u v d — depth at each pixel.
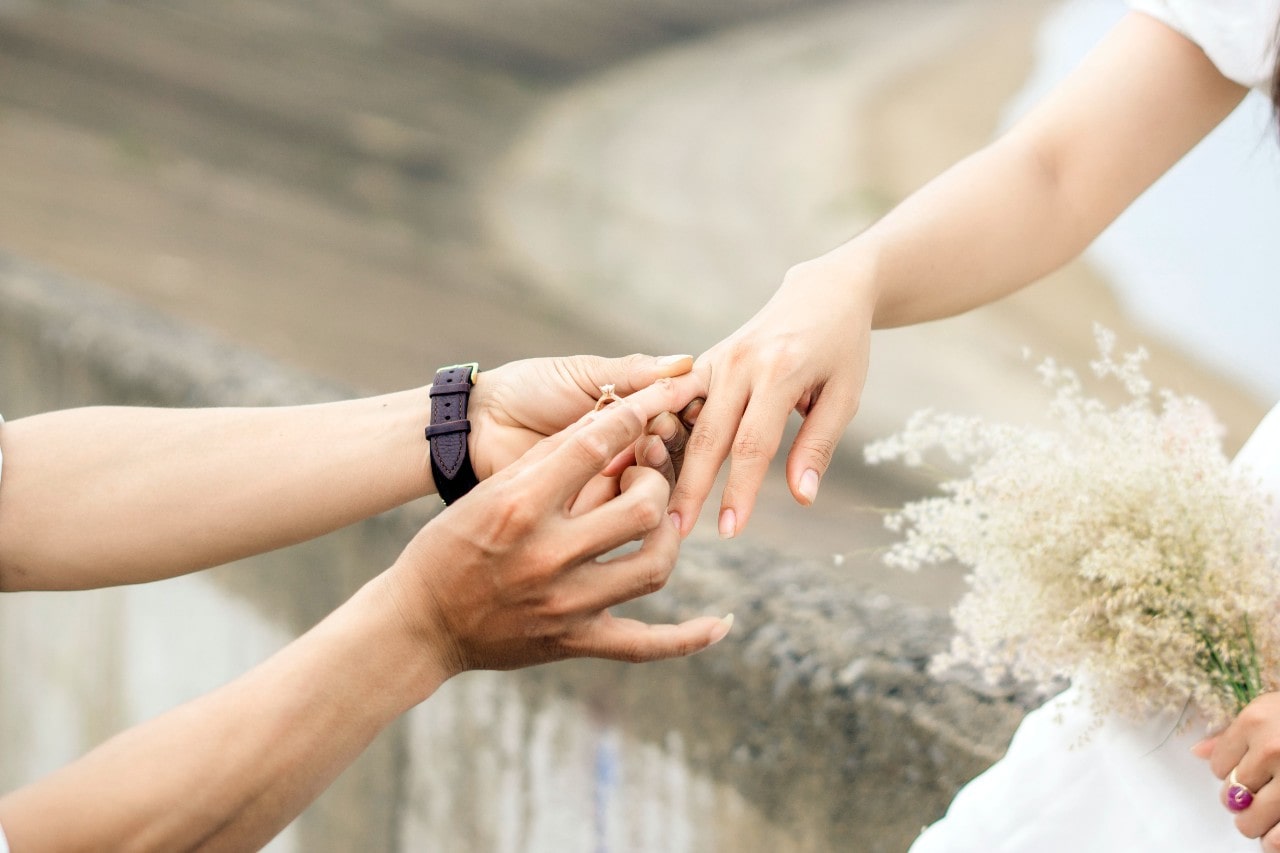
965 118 19.38
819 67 21.81
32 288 2.61
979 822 1.06
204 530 1.10
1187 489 0.92
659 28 23.16
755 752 1.28
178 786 0.82
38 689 2.44
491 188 15.23
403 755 1.70
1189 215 14.34
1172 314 12.56
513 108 18.39
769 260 14.23
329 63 18.22
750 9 25.09
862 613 1.36
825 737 1.23
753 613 1.35
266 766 0.84
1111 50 1.19
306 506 1.12
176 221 12.01
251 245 11.93
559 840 1.50
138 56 16.47
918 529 1.02
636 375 1.13
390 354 10.18
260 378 2.13
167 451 1.11
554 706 1.48
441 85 18.50
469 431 1.14
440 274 12.41
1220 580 0.90
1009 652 1.00
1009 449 0.99
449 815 1.65
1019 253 1.20
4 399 2.55
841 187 16.48
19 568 1.06
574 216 14.80
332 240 12.60
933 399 10.59
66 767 0.83
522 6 22.59
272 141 14.98
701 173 16.73
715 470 1.05
